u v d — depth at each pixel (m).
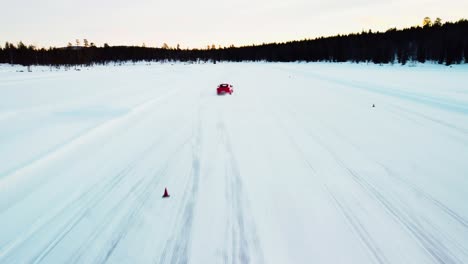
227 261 3.94
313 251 4.11
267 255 4.04
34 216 5.05
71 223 4.86
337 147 8.41
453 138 9.01
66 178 6.53
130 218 4.99
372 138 9.20
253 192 5.82
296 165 7.14
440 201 5.36
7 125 10.90
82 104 15.37
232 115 12.80
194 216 5.02
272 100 16.81
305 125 10.94
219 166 7.16
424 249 4.09
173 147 8.61
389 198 5.50
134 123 11.46
